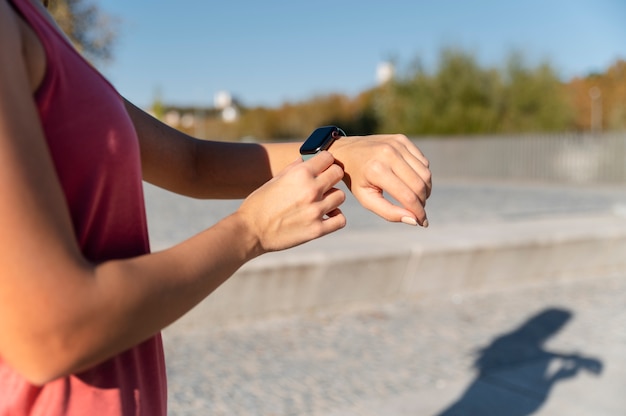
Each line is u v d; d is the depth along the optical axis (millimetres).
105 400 815
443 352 4023
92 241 783
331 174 871
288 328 4422
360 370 3711
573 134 19547
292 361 3838
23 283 628
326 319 4633
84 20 13914
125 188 814
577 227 6730
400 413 3158
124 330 692
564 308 5055
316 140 1083
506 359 3912
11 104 654
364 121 35750
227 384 3492
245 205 858
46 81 737
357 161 1032
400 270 5180
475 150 22625
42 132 691
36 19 739
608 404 3291
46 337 644
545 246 6004
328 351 4012
